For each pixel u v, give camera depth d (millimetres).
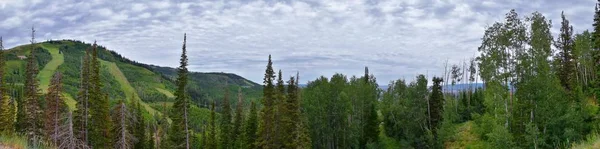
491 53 41812
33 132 41469
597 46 40656
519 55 39688
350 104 66625
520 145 36344
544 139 35469
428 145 58750
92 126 46031
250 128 60344
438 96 64250
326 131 65625
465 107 69625
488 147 40250
